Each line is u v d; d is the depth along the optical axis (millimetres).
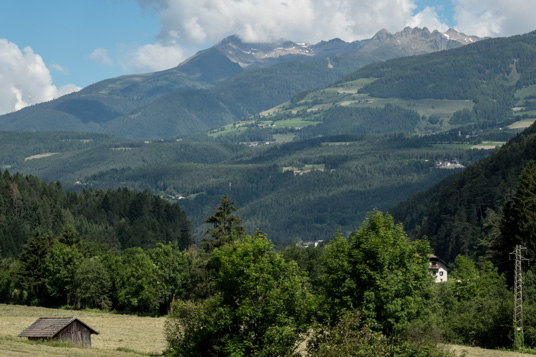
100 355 53094
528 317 67938
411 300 45844
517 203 96375
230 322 41031
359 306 45469
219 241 93125
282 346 40219
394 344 40438
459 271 99688
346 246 49906
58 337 61094
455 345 69000
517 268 71125
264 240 44969
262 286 41781
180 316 44062
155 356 57625
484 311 71875
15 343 55688
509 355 61562
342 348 35469
